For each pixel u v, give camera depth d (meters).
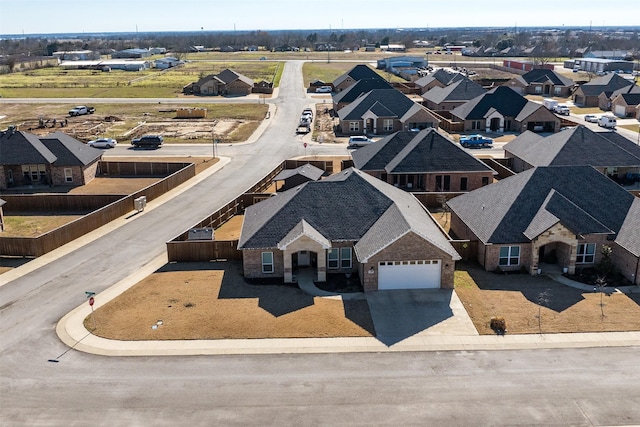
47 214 54.50
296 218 39.59
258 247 37.94
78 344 30.34
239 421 24.19
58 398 25.78
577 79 159.62
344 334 31.28
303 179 56.56
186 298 35.69
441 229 44.12
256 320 32.81
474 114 94.00
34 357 29.12
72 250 44.19
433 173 58.72
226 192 60.44
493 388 26.38
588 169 42.97
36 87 157.75
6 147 63.38
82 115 111.94
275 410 24.89
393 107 94.00
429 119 90.19
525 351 29.47
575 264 39.53
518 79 141.38
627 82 120.62
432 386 26.56
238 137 89.94
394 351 29.59
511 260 40.00
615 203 41.38
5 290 37.09
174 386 26.64
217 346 30.09
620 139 64.75
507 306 34.50
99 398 25.78
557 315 33.25
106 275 39.50
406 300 35.38
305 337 30.98
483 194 45.25
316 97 135.25
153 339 30.78
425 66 190.38
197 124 101.62
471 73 175.12
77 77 183.38
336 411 24.81
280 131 94.88
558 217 38.94
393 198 42.12
